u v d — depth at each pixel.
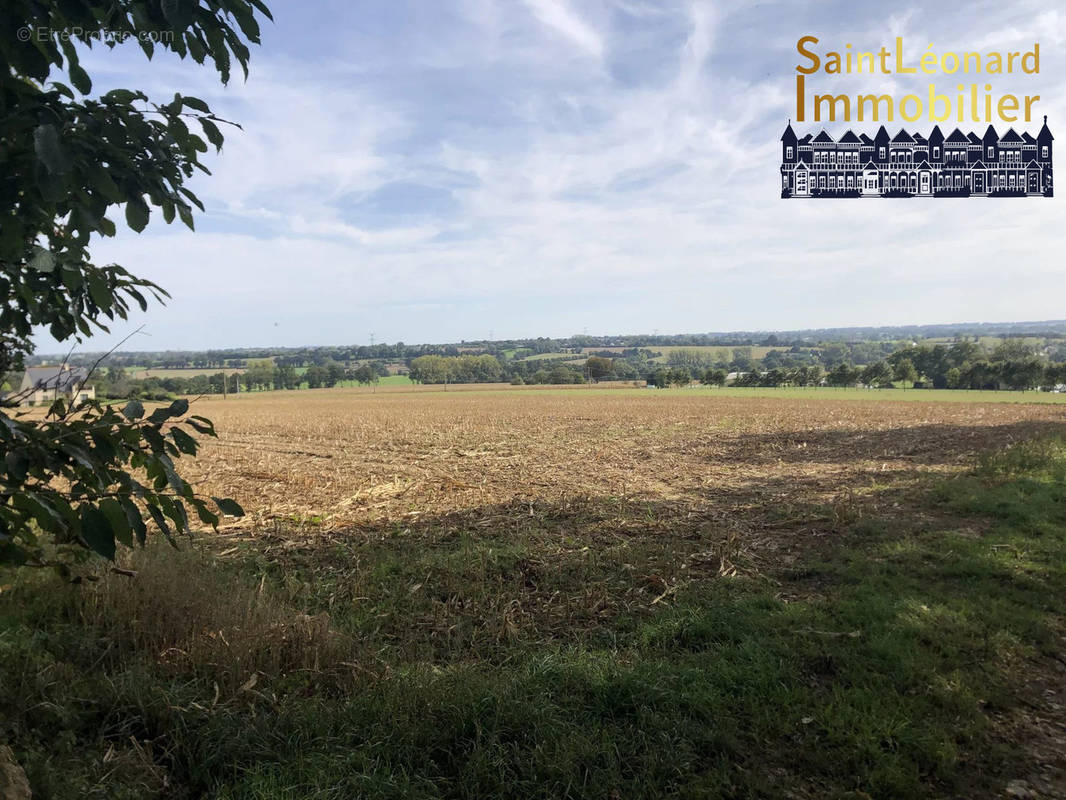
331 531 8.77
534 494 11.62
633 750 3.28
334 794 2.88
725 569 6.48
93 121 1.79
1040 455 12.44
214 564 6.35
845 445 19.77
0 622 4.18
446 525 9.06
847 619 5.04
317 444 22.84
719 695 3.85
